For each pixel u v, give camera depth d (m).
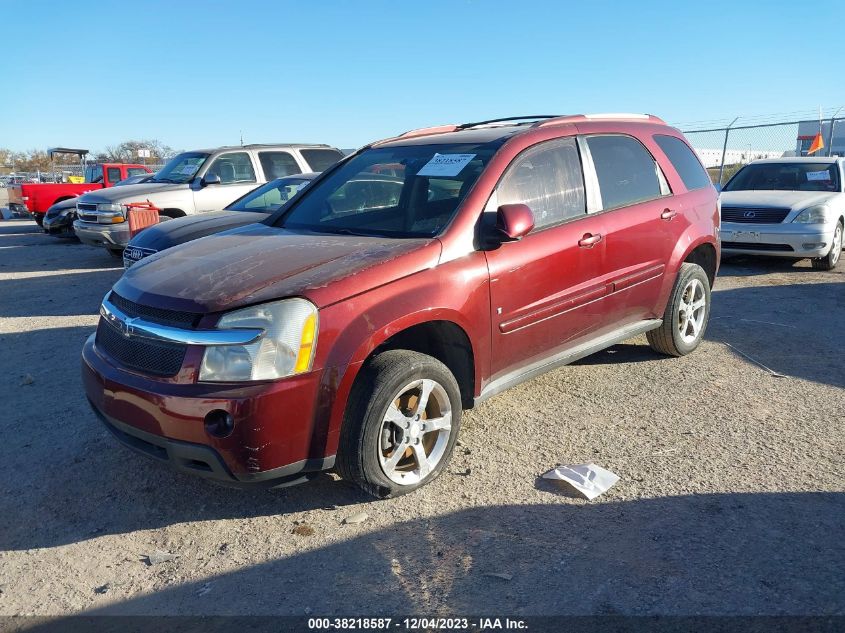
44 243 16.67
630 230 4.86
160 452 3.33
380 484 3.51
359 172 4.82
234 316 3.17
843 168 10.95
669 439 4.27
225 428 3.11
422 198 4.23
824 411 4.66
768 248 10.03
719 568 2.97
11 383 5.63
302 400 3.19
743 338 6.42
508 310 4.04
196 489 3.83
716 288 8.86
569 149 4.66
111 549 3.30
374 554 3.17
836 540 3.16
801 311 7.49
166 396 3.16
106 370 3.48
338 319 3.29
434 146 4.67
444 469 3.91
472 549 3.18
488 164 4.18
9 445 4.43
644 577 2.93
